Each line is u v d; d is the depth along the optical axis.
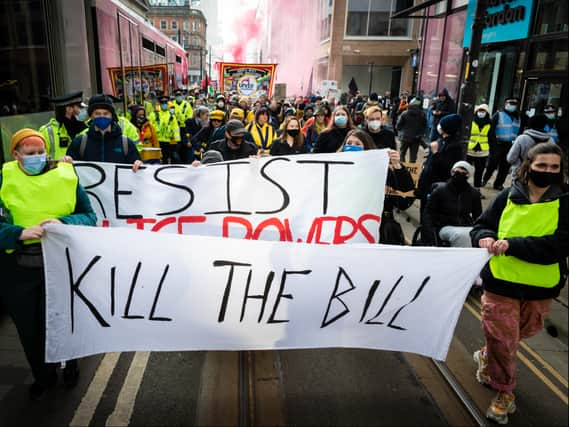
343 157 3.76
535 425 2.92
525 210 2.70
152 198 3.87
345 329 2.94
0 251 2.76
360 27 28.95
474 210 4.52
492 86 13.01
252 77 14.60
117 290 2.77
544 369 3.52
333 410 3.02
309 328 2.93
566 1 9.98
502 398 2.93
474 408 3.03
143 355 3.56
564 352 3.75
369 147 4.32
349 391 3.21
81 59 6.54
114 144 4.27
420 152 14.39
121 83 9.09
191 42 55.41
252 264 2.80
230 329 2.90
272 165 3.80
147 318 2.84
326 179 3.79
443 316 2.88
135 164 3.83
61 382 3.21
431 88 16.86
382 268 2.83
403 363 3.58
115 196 3.86
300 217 3.84
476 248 2.77
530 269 2.73
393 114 18.81
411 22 28.94
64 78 5.83
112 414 2.91
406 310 2.89
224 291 2.83
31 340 2.87
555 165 2.60
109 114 4.19
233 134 5.11
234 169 3.82
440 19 16.09
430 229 4.43
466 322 4.25
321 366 3.50
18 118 4.70
